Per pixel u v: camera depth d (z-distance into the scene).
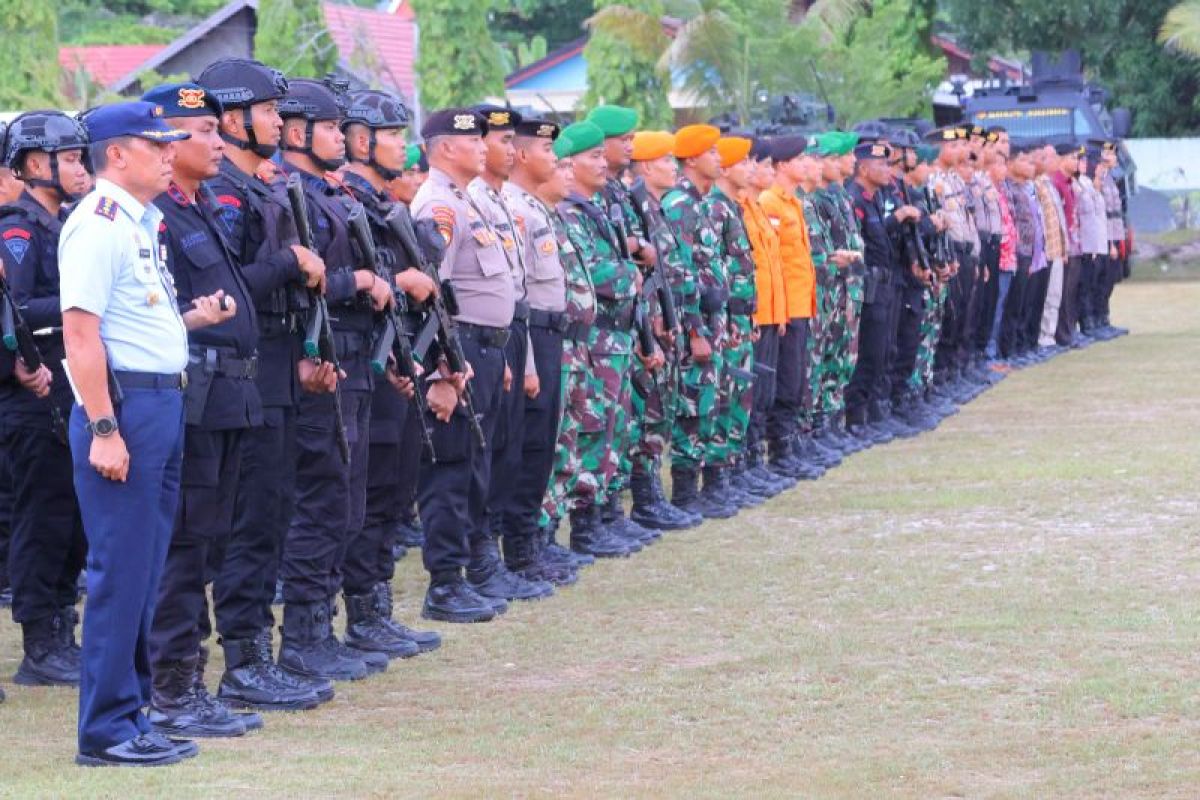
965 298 38.72
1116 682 15.95
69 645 17.72
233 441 14.74
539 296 20.86
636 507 25.05
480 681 16.75
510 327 19.84
